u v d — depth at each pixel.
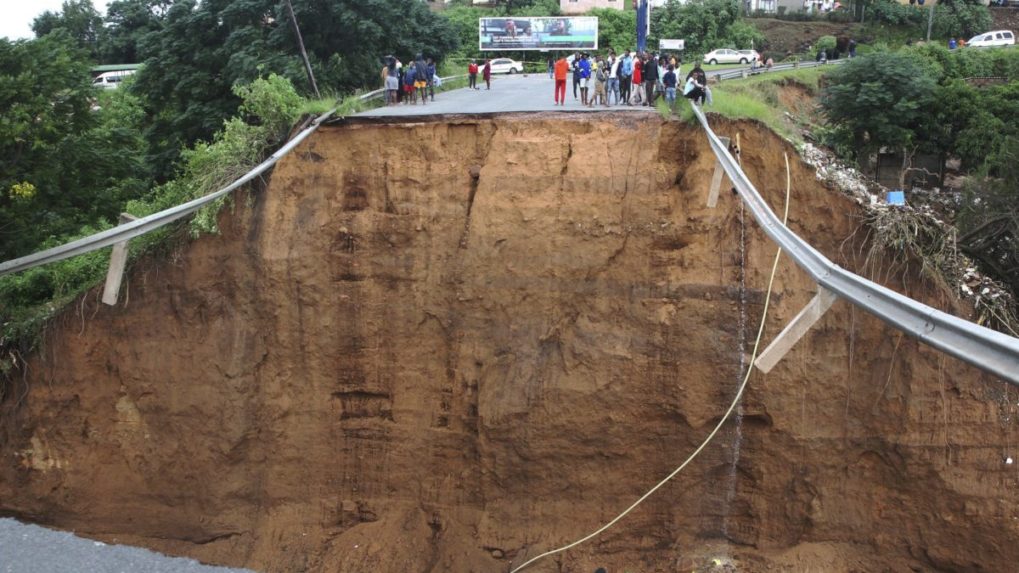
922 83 23.78
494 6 62.75
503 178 15.59
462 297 15.58
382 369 16.05
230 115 29.45
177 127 30.25
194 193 17.02
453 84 30.30
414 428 15.88
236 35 28.84
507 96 24.38
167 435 16.44
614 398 14.99
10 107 17.53
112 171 20.09
